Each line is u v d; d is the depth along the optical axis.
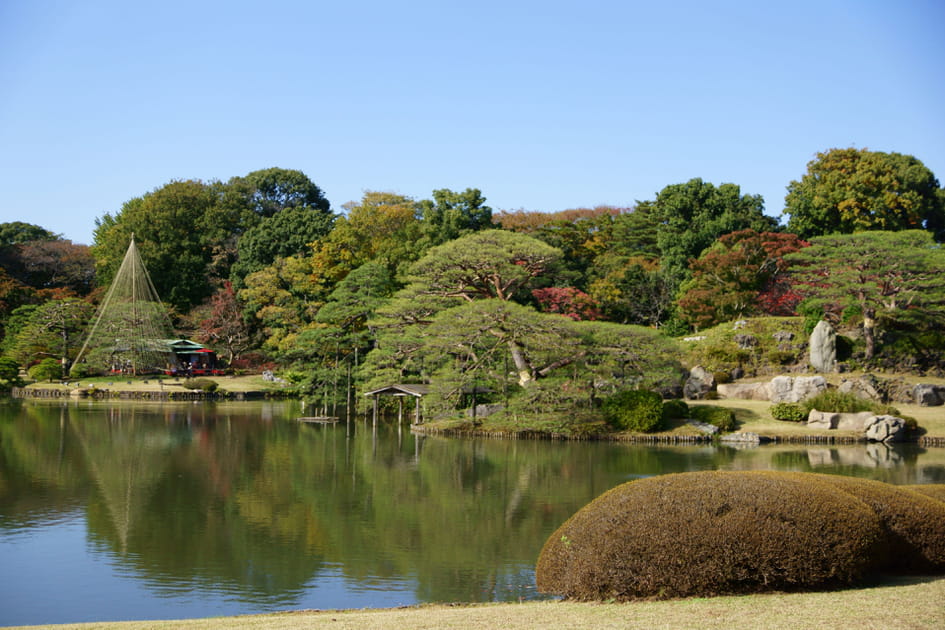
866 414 46.75
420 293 53.38
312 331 59.94
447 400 48.69
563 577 14.04
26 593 17.56
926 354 55.91
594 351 47.72
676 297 69.56
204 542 21.92
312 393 63.44
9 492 28.50
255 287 83.38
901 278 54.91
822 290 56.06
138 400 67.88
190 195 99.25
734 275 64.69
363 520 24.58
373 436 46.84
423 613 13.31
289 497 28.06
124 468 33.88
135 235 93.06
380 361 54.38
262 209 107.88
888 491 14.94
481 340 49.03
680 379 53.25
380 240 81.69
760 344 58.53
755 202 76.69
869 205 73.06
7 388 73.81
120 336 77.25
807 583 12.80
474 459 37.50
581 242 82.94
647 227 85.31
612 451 40.75
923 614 10.94
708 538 12.90
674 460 37.31
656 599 12.81
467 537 22.50
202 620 13.18
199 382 72.31
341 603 16.81
